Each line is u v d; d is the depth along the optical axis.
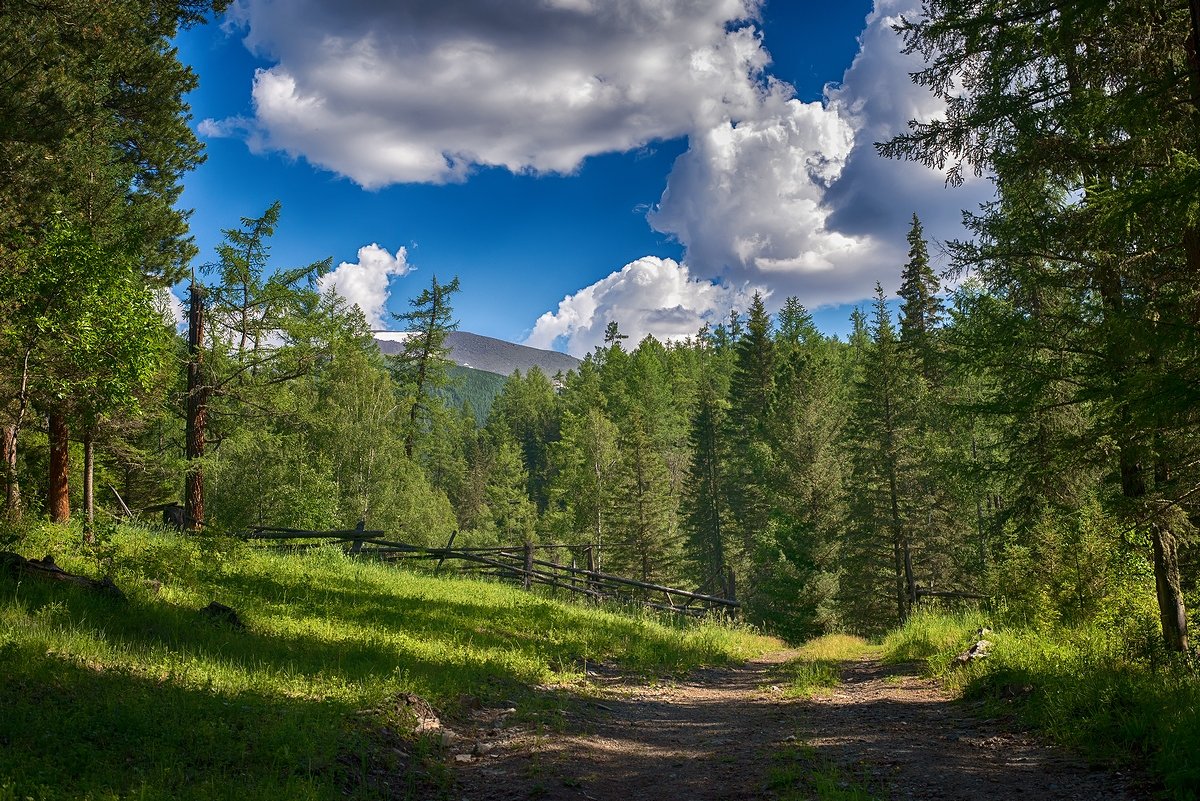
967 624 17.05
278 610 12.64
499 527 79.31
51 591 9.84
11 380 16.56
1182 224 8.23
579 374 116.44
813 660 16.91
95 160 22.02
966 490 15.81
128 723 5.98
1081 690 8.00
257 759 5.79
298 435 33.84
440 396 52.91
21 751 5.11
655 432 87.19
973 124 11.19
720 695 12.33
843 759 7.05
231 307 28.30
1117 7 9.08
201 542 14.98
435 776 6.25
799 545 37.91
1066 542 14.16
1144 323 7.81
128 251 16.59
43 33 17.67
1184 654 9.41
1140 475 11.38
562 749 7.34
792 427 53.97
